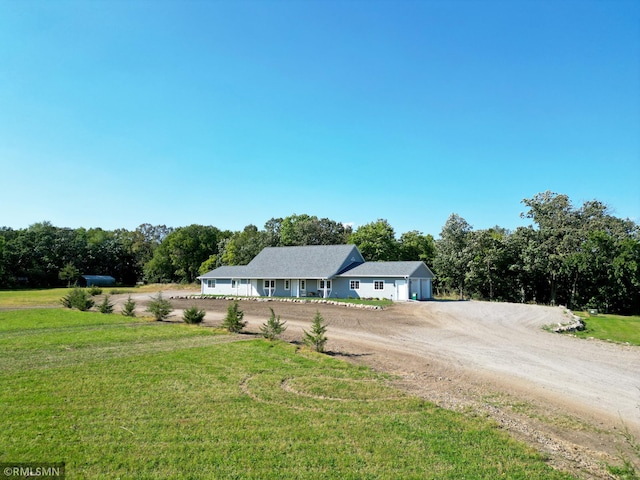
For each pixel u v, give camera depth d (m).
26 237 71.31
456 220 51.19
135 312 26.23
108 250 82.00
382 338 17.22
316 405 8.25
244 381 9.80
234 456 5.88
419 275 40.28
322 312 27.23
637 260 38.56
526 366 12.48
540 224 46.34
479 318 24.47
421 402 8.61
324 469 5.59
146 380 9.68
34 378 9.74
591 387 10.34
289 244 64.94
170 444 6.22
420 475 5.50
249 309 29.36
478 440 6.74
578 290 44.16
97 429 6.72
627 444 6.97
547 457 6.30
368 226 60.12
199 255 78.94
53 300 38.75
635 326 23.00
